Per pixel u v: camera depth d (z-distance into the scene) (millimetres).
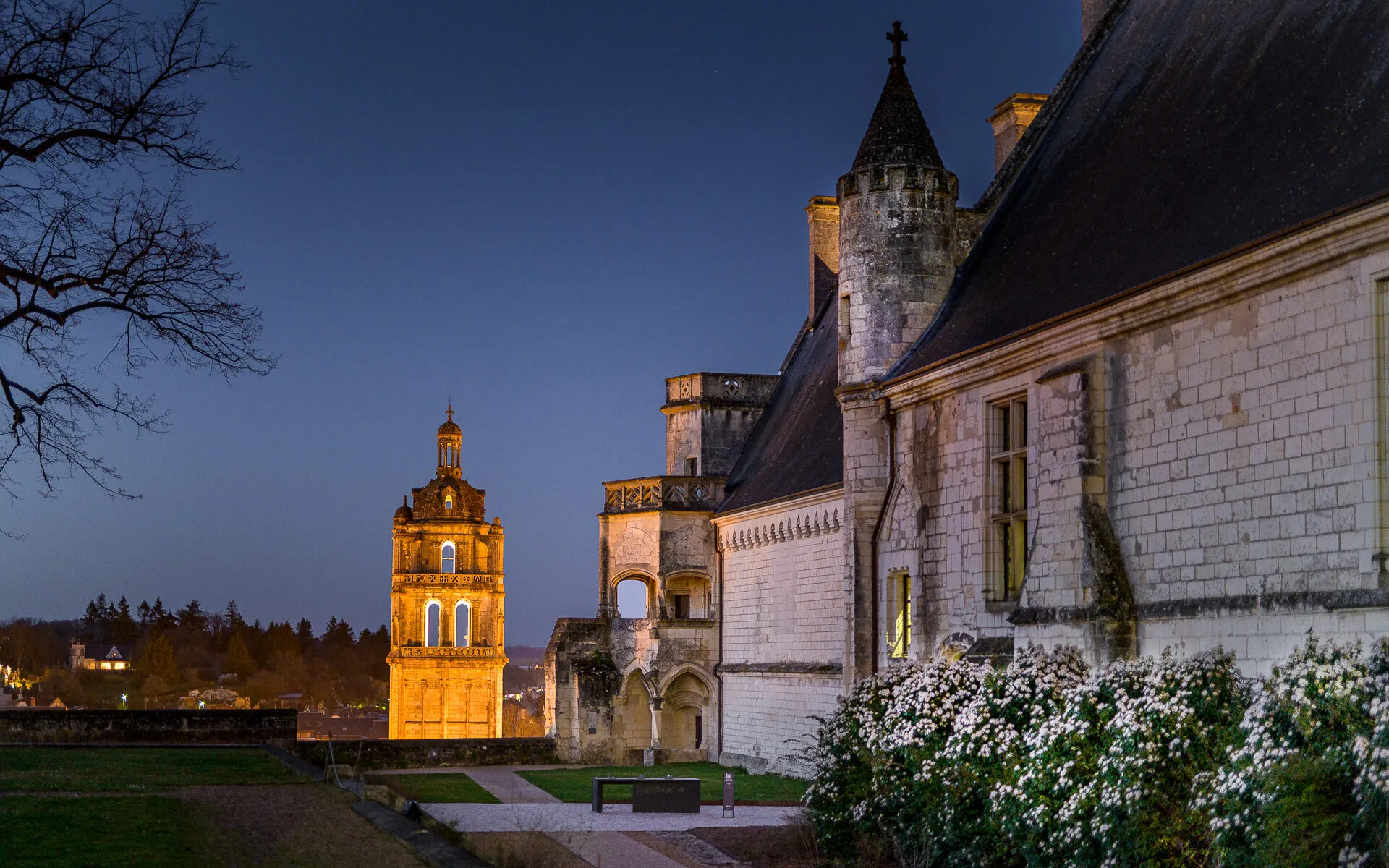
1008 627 31188
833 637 45750
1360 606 20578
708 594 60562
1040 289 31922
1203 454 24672
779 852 27875
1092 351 27953
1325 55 26453
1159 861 20531
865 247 38031
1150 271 26703
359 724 178250
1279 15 29438
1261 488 23203
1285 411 22719
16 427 24734
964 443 33406
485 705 98312
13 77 23969
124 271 25234
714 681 56250
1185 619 24828
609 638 57500
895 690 28203
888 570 37125
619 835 30156
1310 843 17594
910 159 37875
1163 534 25719
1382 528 20688
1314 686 19125
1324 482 21797
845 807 27547
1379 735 17156
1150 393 26234
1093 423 27516
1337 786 17797
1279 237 22406
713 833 30391
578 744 55906
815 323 60625
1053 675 25562
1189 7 34531
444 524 99688
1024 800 23000
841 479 44219
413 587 99062
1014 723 25297
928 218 37812
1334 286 21734
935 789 25453
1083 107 37375
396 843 20438
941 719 26625
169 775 28625
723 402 62500
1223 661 23016
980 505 32500
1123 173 31969
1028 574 29422
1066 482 28281
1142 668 23703
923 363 35250
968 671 27656
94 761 31766
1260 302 23406
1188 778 20828
